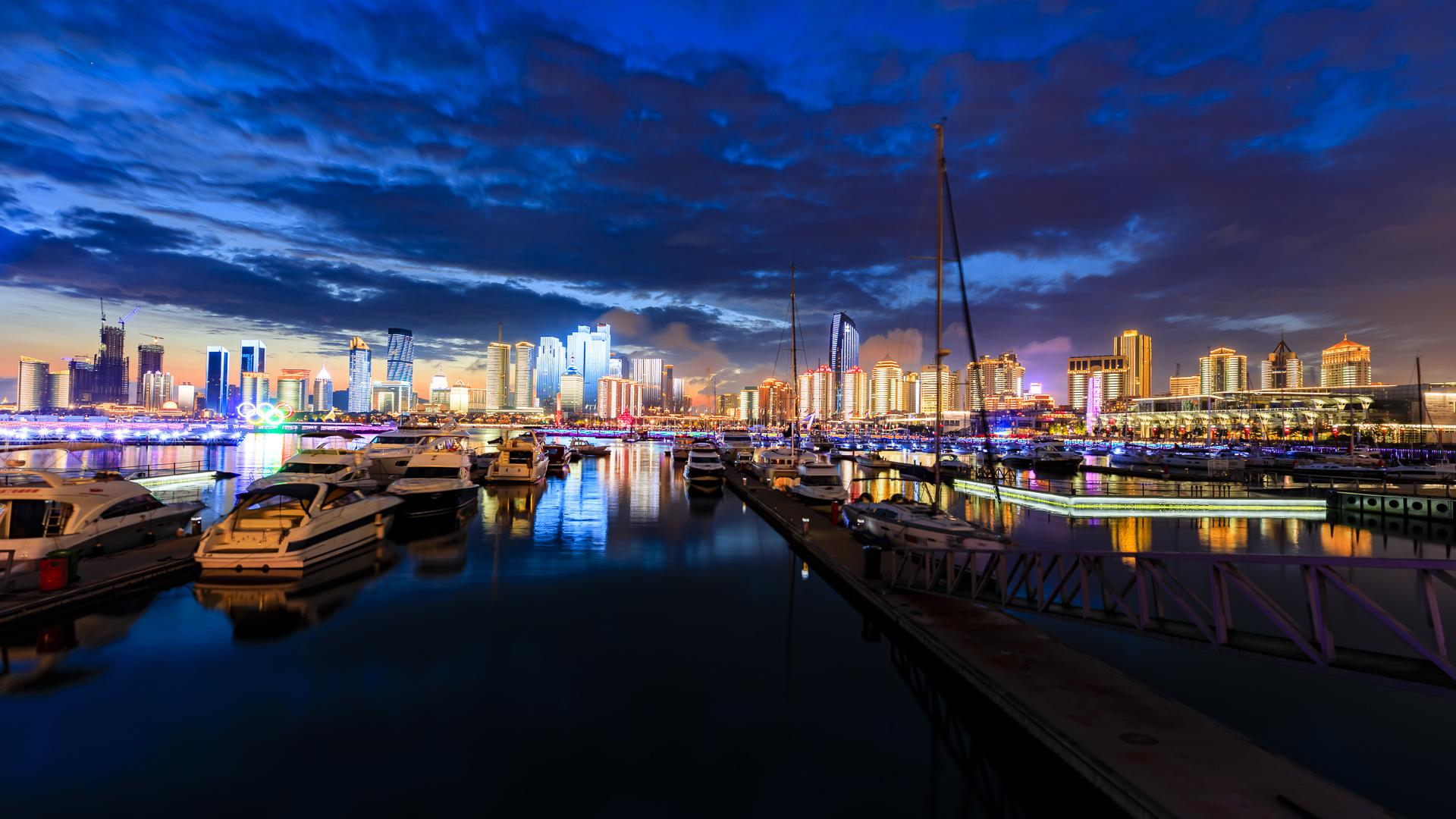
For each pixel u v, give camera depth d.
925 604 14.56
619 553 21.78
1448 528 34.59
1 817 7.52
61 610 13.99
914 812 8.17
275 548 17.52
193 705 10.31
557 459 55.16
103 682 11.07
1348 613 16.84
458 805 8.04
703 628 14.66
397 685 11.26
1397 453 104.69
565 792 8.38
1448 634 15.16
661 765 9.09
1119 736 8.17
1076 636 14.75
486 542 23.11
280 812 7.76
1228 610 10.40
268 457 77.62
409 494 27.25
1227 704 11.38
